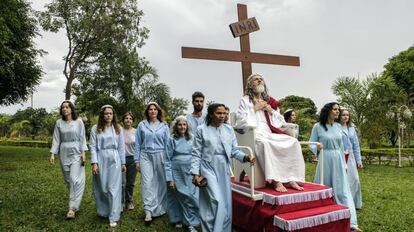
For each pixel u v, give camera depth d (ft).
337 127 19.29
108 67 81.87
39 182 31.48
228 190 14.73
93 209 21.49
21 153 72.69
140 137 19.56
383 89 70.59
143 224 18.37
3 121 157.28
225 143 14.88
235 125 17.07
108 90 84.07
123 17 79.92
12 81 66.33
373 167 53.47
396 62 109.29
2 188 28.25
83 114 83.71
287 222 13.28
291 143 15.75
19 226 17.78
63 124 20.02
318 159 18.84
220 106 14.94
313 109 118.21
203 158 14.80
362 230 17.34
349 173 21.31
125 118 21.94
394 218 19.48
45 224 18.15
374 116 63.41
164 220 19.08
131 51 81.82
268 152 15.28
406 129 83.10
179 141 17.65
